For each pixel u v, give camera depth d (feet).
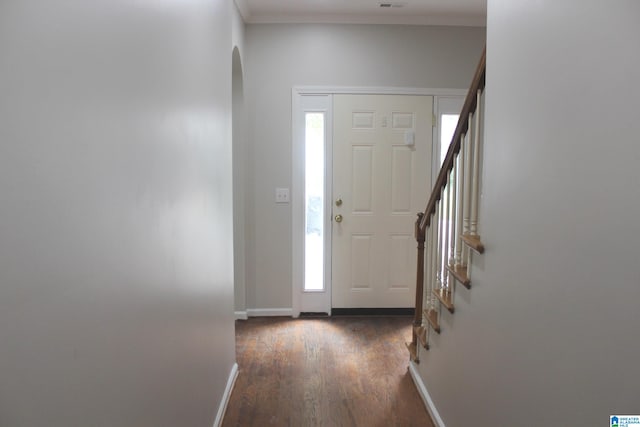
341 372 10.14
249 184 13.38
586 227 3.57
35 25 2.44
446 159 7.80
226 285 8.80
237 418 8.26
